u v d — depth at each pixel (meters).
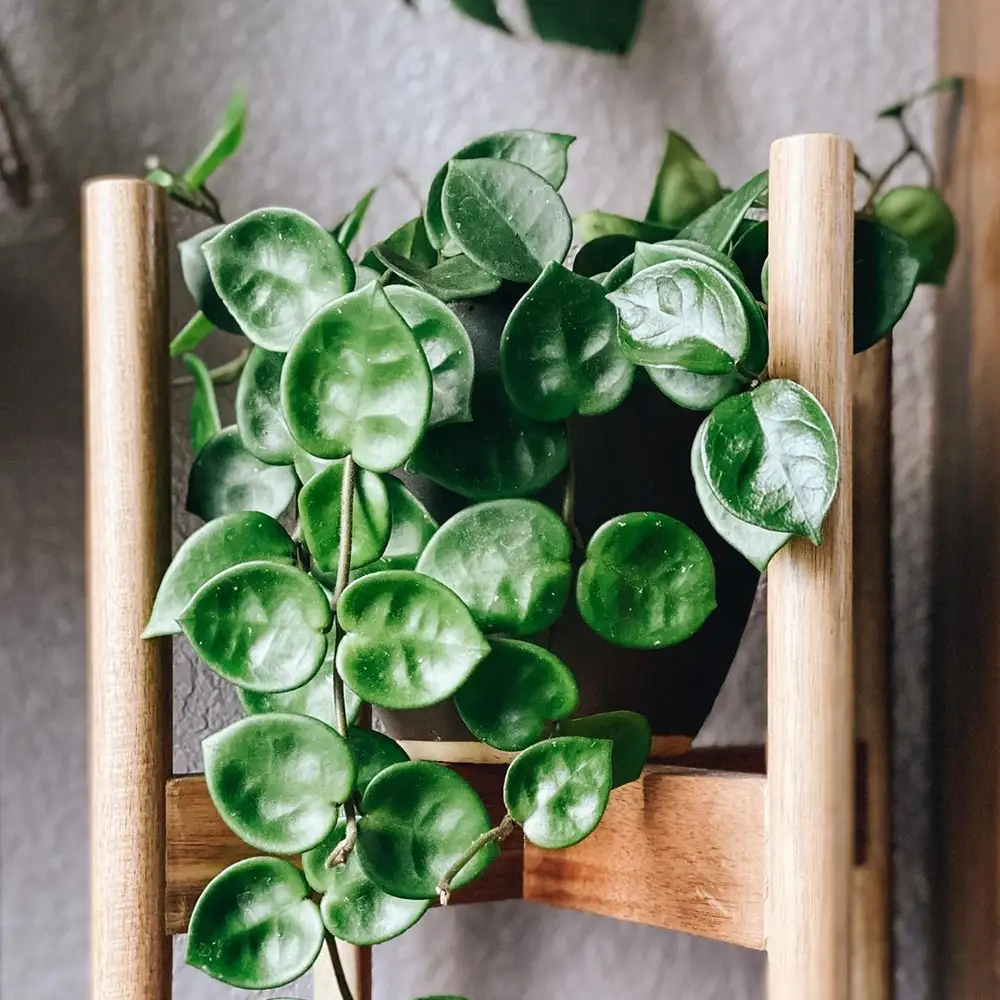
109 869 0.89
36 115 1.24
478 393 0.87
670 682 0.92
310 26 1.25
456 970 1.18
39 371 1.22
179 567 0.86
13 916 1.20
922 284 1.11
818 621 0.83
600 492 0.89
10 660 1.21
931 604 1.12
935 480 1.13
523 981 1.17
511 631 0.84
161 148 1.24
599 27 1.17
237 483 0.94
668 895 0.89
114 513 0.90
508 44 1.23
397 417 0.82
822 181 0.83
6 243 1.23
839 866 0.83
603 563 0.85
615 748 0.87
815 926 0.82
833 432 0.80
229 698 1.15
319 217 1.24
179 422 1.21
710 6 1.20
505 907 1.18
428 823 0.82
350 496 0.83
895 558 1.14
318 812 0.81
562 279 0.85
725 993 1.14
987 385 1.01
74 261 1.22
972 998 1.01
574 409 0.86
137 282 0.90
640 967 1.16
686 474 0.91
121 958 0.88
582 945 1.17
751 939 0.86
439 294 0.87
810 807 0.83
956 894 1.05
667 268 0.83
